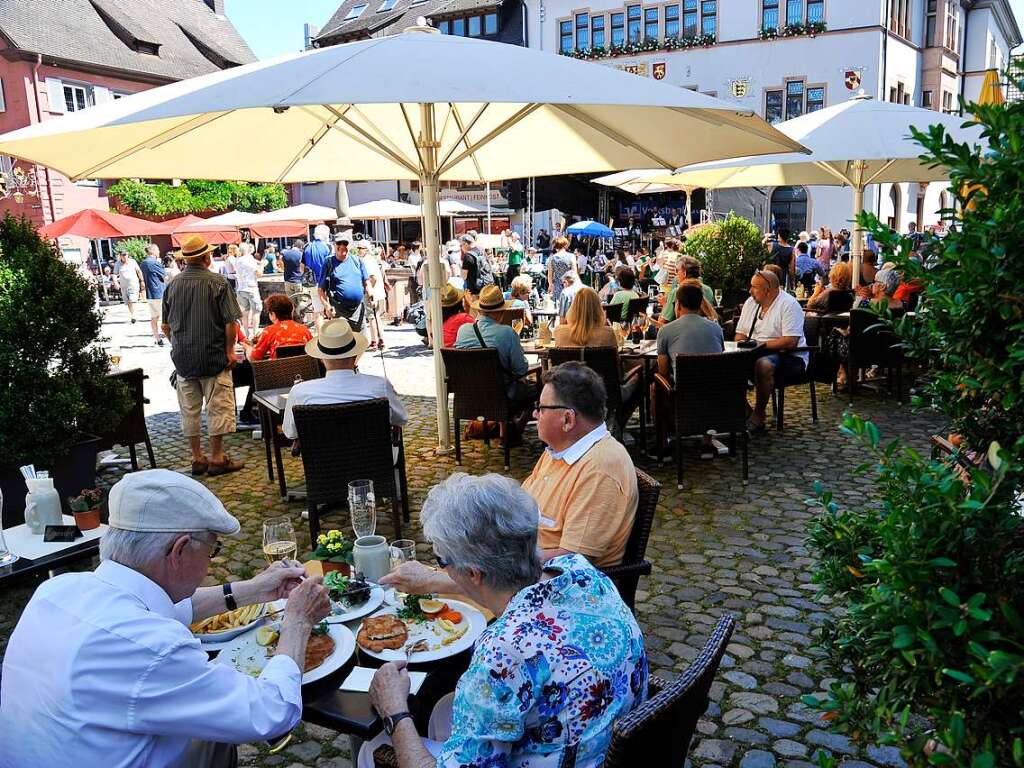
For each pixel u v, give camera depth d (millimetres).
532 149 7031
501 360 6516
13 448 4766
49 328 4902
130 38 34938
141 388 6613
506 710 1593
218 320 6355
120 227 16688
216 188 33438
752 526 5125
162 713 1773
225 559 4863
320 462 4703
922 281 1565
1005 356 1484
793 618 3928
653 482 2951
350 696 2061
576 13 31969
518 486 1840
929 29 32062
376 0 41656
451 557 1791
